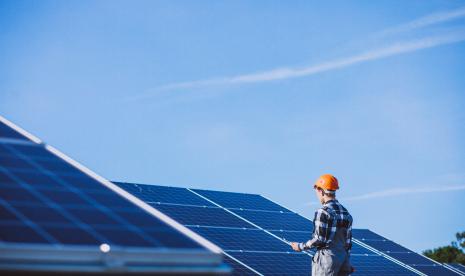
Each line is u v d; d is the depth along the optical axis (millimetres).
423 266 26031
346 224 16547
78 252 9023
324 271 16266
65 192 10750
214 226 20750
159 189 22812
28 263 8688
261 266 18719
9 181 10414
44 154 12047
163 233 10438
